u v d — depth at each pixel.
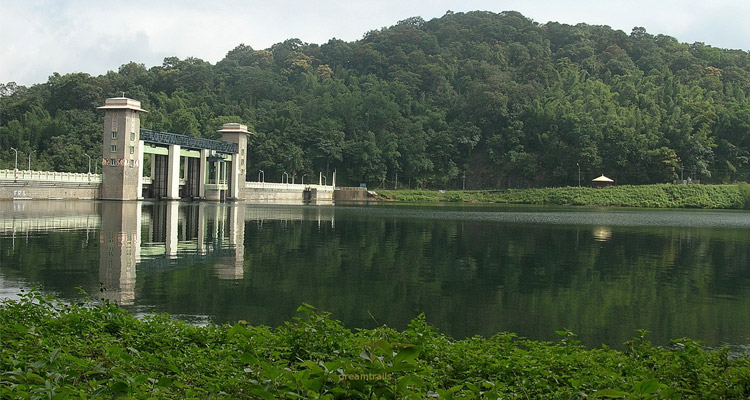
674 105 173.75
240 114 179.12
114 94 165.75
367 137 173.75
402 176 177.00
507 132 177.50
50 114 158.25
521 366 10.27
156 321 13.41
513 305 21.55
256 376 7.60
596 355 11.82
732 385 9.61
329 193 153.00
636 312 20.86
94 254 30.16
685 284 26.73
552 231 54.41
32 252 30.02
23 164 122.25
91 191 89.69
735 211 116.75
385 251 36.31
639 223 68.69
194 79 194.25
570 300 22.69
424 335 12.03
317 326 11.57
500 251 37.91
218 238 40.62
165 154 102.81
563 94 184.00
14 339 10.37
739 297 23.77
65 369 8.30
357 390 6.39
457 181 176.88
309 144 170.12
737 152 161.00
